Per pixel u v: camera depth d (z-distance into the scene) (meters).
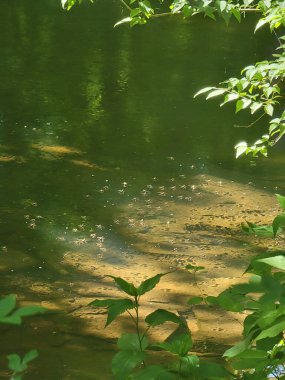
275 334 2.41
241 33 19.81
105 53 17.72
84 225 9.52
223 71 16.56
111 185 10.80
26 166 11.35
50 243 8.97
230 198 10.42
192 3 6.90
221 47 18.45
